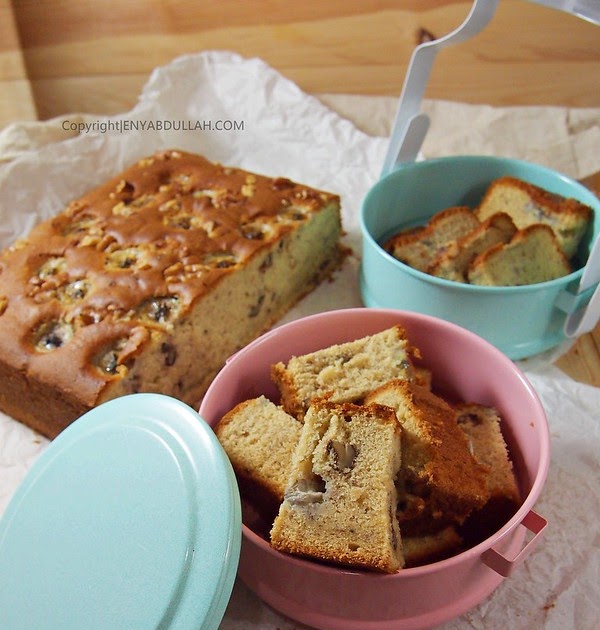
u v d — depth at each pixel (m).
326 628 0.28
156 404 0.30
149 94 0.57
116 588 0.26
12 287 0.41
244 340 0.45
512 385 0.33
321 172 0.54
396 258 0.44
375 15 0.57
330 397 0.33
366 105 0.59
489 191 0.47
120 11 0.61
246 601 0.31
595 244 0.37
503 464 0.31
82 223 0.46
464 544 0.30
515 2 0.53
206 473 0.27
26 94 0.64
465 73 0.57
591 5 0.33
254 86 0.58
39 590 0.27
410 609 0.27
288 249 0.45
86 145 0.53
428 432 0.29
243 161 0.56
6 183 0.50
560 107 0.55
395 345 0.34
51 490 0.29
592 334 0.43
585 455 0.36
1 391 0.40
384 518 0.26
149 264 0.41
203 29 0.61
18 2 0.61
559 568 0.31
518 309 0.39
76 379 0.37
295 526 0.27
